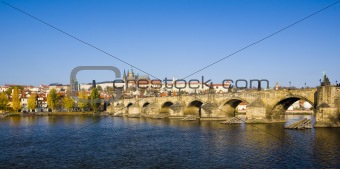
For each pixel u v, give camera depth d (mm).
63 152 66312
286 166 50906
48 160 58906
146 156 61156
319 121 97812
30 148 71500
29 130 110312
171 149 67875
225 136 85062
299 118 154750
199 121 141125
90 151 67188
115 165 54562
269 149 64500
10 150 69125
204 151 64375
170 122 140875
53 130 110125
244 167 50875
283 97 111625
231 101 139000
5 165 55469
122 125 129000
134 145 74188
